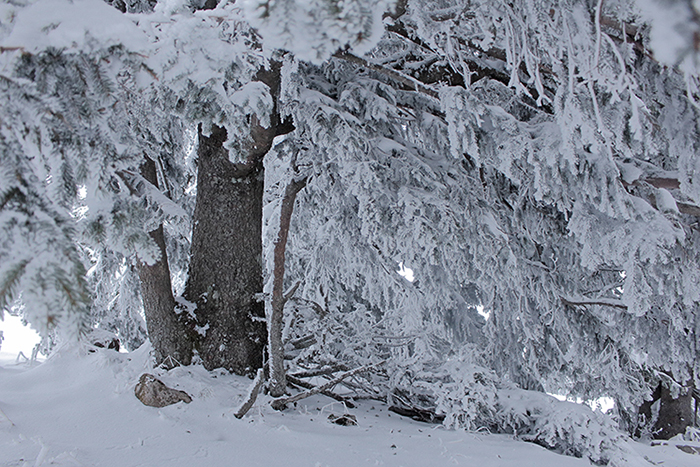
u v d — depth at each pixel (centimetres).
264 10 189
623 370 802
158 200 403
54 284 150
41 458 277
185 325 517
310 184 699
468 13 427
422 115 624
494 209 660
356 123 538
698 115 478
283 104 526
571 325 755
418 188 570
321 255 856
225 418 391
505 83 595
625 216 530
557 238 731
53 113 186
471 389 477
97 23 196
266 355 548
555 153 507
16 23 188
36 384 428
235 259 557
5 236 152
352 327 626
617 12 341
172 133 625
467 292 936
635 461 405
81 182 200
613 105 444
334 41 200
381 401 613
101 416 361
